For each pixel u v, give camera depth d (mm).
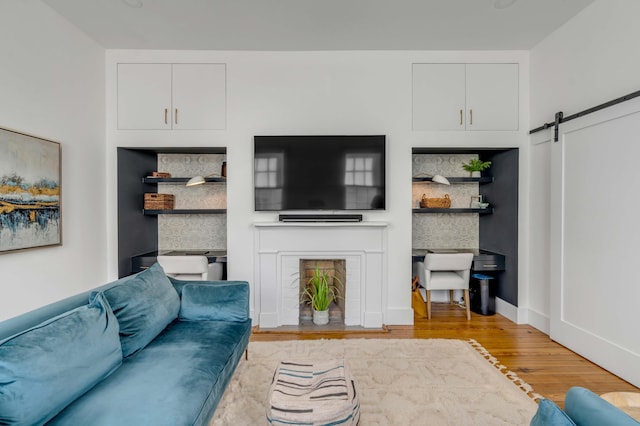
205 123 3260
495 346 2777
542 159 3143
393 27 2846
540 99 3139
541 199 3162
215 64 3252
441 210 3674
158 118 3244
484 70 3305
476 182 3930
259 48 3207
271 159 3238
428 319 3457
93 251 3023
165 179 3510
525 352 2660
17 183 2186
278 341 2861
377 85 3281
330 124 3283
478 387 2102
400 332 3104
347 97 3279
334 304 3715
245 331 2156
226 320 2197
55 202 2531
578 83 2666
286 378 1575
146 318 1792
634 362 2135
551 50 2979
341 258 3275
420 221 4023
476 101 3309
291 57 3266
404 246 3309
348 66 3275
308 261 3650
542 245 3150
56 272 2578
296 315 3291
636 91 2115
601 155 2387
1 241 2062
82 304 1757
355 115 3283
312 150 3240
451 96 3299
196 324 2127
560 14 2658
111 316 1569
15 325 1380
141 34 2932
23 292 2266
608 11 2375
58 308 1628
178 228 3900
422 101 3299
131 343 1665
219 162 3848
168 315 2014
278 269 3250
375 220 3326
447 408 1880
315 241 3252
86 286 2930
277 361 2465
